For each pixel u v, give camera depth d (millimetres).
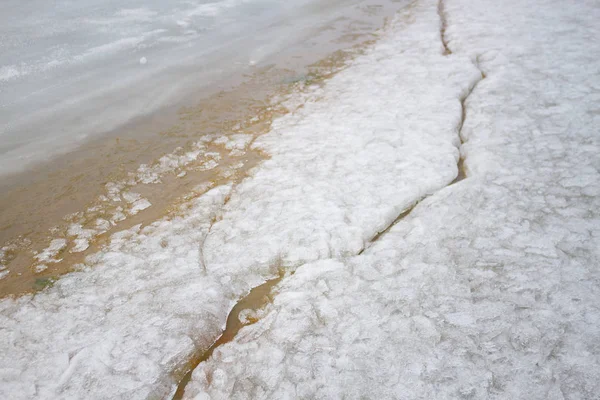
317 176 4086
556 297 2846
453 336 2680
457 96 5301
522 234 3338
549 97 5074
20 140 4867
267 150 4551
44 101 5637
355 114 5066
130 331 2818
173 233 3572
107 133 4984
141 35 7738
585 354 2521
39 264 3328
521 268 3062
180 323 2863
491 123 4699
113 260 3336
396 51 6727
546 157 4121
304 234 3459
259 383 2531
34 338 2781
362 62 6469
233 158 4473
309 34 7680
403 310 2857
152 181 4195
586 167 3945
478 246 3271
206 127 5043
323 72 6270
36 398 2465
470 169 4121
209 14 8883
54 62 6660
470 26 7477
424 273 3100
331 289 3045
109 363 2643
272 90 5828
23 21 8328
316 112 5215
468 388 2412
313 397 2436
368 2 9398
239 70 6426
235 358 2682
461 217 3547
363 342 2686
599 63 5734
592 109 4770
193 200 3906
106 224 3697
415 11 8570
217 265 3268
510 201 3656
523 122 4664
